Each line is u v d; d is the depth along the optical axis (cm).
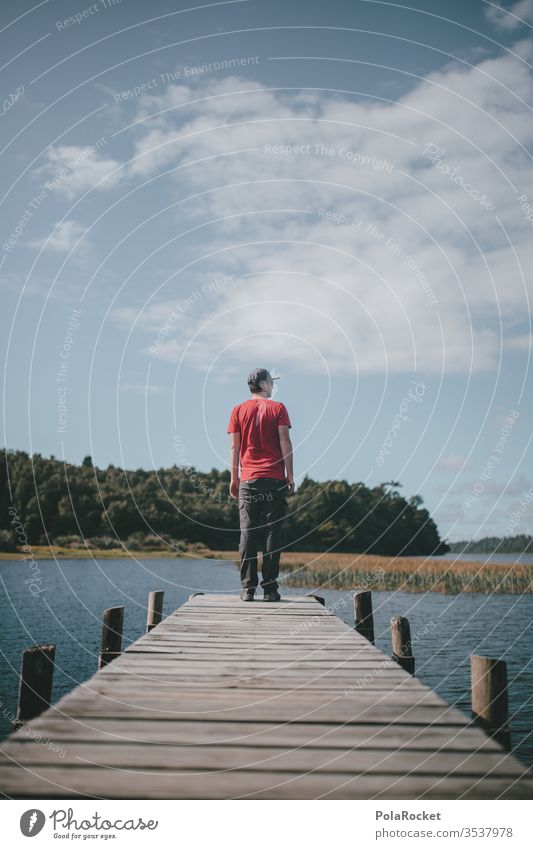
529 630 1878
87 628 1852
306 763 193
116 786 175
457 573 3512
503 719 288
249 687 278
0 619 1989
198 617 476
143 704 248
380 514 6275
